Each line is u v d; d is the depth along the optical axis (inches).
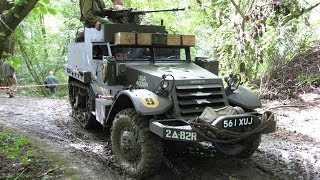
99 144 271.6
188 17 565.6
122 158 219.3
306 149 265.1
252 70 478.9
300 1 436.8
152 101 205.2
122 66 241.6
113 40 256.7
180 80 213.8
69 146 257.6
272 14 423.2
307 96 413.4
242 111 207.3
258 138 227.1
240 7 455.2
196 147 257.9
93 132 305.7
